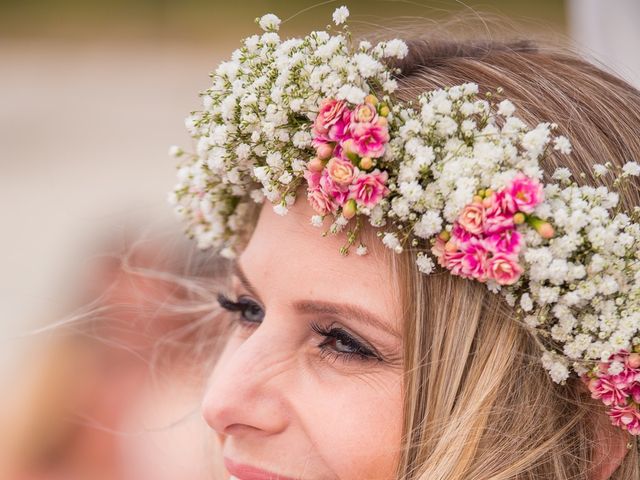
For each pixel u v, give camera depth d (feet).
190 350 9.61
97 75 25.59
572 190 4.92
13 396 11.62
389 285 5.03
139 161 21.16
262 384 5.20
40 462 11.55
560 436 5.25
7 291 14.88
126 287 9.88
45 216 18.49
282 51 5.25
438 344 5.08
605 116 5.64
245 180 5.80
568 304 4.85
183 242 9.76
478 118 5.08
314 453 5.14
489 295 5.08
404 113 4.99
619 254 4.86
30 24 27.27
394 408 5.07
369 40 6.47
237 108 5.28
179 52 26.58
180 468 9.90
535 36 6.84
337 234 5.08
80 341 11.64
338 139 4.92
